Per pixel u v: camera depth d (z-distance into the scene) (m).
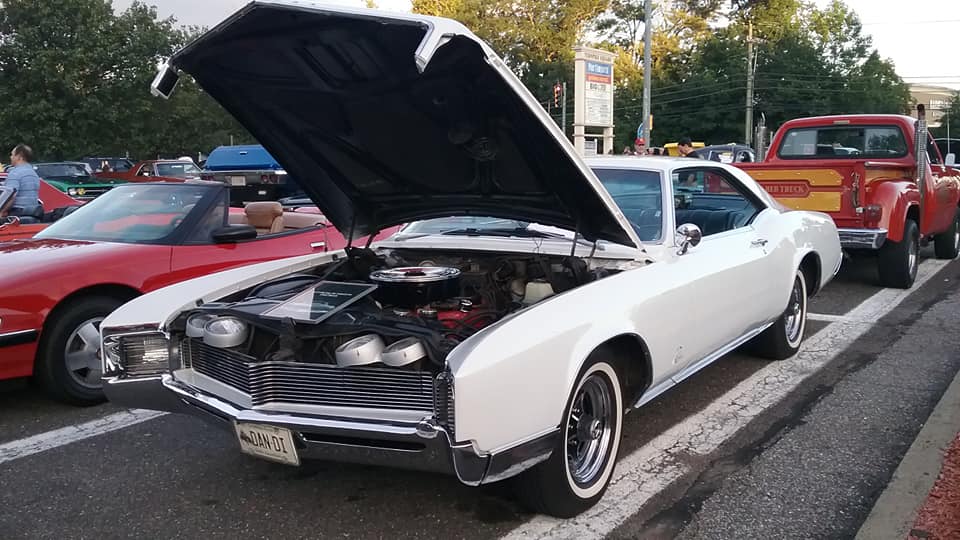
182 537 3.24
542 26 51.25
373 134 3.74
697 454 4.00
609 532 3.21
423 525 3.31
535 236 4.33
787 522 3.27
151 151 38.12
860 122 9.25
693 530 3.22
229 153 13.84
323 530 3.28
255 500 3.58
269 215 6.62
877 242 7.68
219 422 3.23
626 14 53.88
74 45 33.62
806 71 49.22
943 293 8.21
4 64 33.34
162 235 5.57
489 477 2.82
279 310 3.28
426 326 3.12
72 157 34.00
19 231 7.12
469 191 4.03
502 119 3.32
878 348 6.02
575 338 3.13
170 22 36.47
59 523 3.38
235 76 3.45
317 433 2.94
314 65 3.27
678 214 4.89
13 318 4.57
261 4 2.83
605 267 3.93
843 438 4.18
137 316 3.60
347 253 4.39
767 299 4.99
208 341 3.24
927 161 8.93
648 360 3.65
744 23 55.53
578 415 3.35
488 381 2.77
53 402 5.06
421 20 2.71
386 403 2.99
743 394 4.95
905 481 3.53
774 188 8.23
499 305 3.71
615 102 51.84
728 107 49.03
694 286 4.02
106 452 4.18
